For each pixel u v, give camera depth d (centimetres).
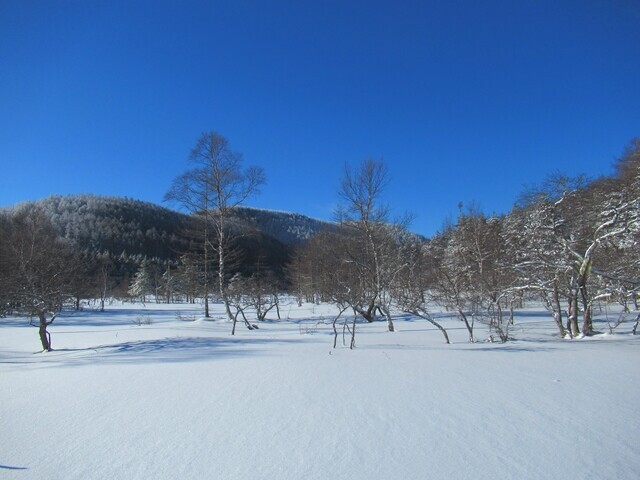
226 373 738
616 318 2012
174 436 441
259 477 348
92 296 4428
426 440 420
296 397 574
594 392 592
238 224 2458
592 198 1470
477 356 903
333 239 3366
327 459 380
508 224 1938
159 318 2800
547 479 340
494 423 466
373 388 618
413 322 2180
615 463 368
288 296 5234
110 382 697
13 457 399
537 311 2728
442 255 3094
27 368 894
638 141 2481
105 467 373
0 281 1598
